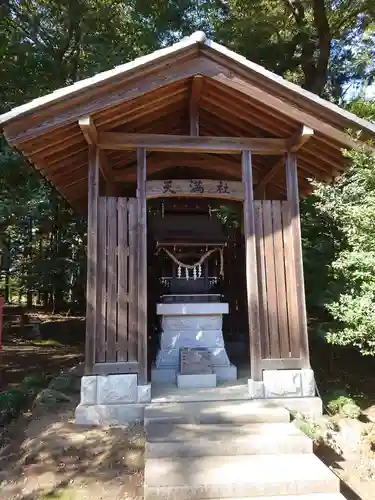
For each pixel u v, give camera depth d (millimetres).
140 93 4332
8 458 3814
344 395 4938
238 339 7559
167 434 3621
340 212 4793
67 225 11391
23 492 3254
